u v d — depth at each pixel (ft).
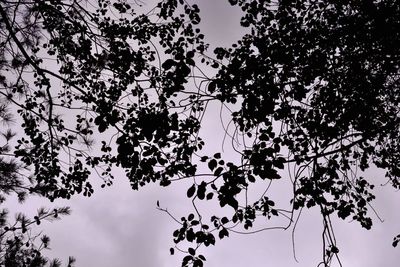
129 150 13.30
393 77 16.84
